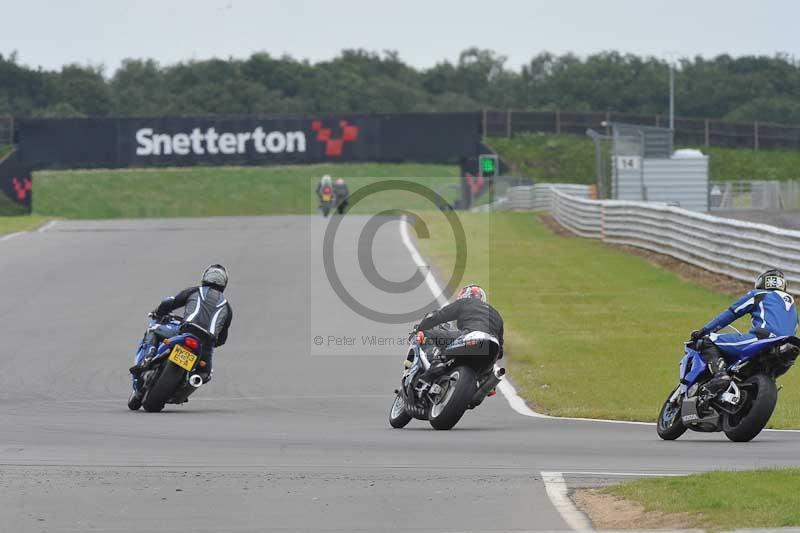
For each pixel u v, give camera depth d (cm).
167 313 5591
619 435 4675
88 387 6350
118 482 3447
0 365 7062
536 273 11325
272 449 4150
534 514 3020
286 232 15725
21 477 3503
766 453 4056
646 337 7881
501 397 6047
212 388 6359
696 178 19275
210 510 3092
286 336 8119
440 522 2953
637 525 2866
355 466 3759
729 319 4494
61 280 11106
